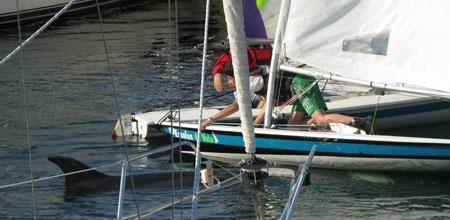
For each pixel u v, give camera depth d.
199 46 64.44
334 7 26.55
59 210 21.09
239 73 8.73
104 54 60.66
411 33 25.88
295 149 28.19
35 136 32.50
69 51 62.97
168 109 35.44
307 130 28.94
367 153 26.92
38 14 90.31
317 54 27.23
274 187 23.92
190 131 30.55
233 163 29.11
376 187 24.58
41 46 66.94
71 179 23.95
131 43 67.44
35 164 27.45
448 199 22.73
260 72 30.11
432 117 34.47
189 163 28.34
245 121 9.43
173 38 70.25
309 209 21.66
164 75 49.34
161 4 106.12
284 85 29.95
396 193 23.61
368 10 26.44
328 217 20.75
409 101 33.84
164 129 31.84
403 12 25.83
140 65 54.12
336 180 25.80
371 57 26.86
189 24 82.56
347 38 26.91
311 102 29.19
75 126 34.59
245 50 8.55
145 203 21.53
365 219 20.52
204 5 102.88
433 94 25.67
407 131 33.72
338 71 27.33
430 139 26.22
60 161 24.08
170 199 21.81
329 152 27.61
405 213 21.08
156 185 23.23
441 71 25.52
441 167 26.34
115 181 23.77
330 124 28.77
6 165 27.30
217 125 30.77
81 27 82.50
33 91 44.19
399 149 26.36
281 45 27.48
